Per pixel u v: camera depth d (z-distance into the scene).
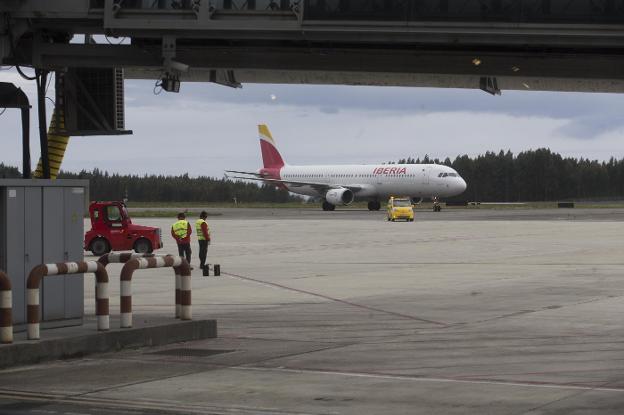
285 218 95.38
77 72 21.25
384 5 18.70
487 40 18.86
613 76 20.91
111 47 20.38
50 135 22.33
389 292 28.59
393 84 23.81
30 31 19.84
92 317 20.86
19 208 17.34
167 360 16.41
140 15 18.92
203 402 12.85
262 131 124.94
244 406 12.59
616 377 14.57
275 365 15.85
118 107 21.36
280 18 18.89
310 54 21.36
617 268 36.91
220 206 177.62
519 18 18.48
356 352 17.22
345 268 37.97
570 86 23.36
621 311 23.41
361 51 21.00
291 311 24.03
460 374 14.89
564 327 20.53
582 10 18.41
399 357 16.61
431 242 55.28
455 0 18.64
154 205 189.12
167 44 19.22
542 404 12.55
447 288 29.64
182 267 19.05
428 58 21.22
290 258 43.69
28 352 15.84
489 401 12.77
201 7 18.80
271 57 21.47
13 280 17.19
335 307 24.84
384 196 114.06
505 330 20.11
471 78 22.84
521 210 128.50
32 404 12.72
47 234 17.91
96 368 15.59
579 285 30.30
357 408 12.41
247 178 120.88
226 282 32.38
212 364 15.96
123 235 47.34
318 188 114.38
